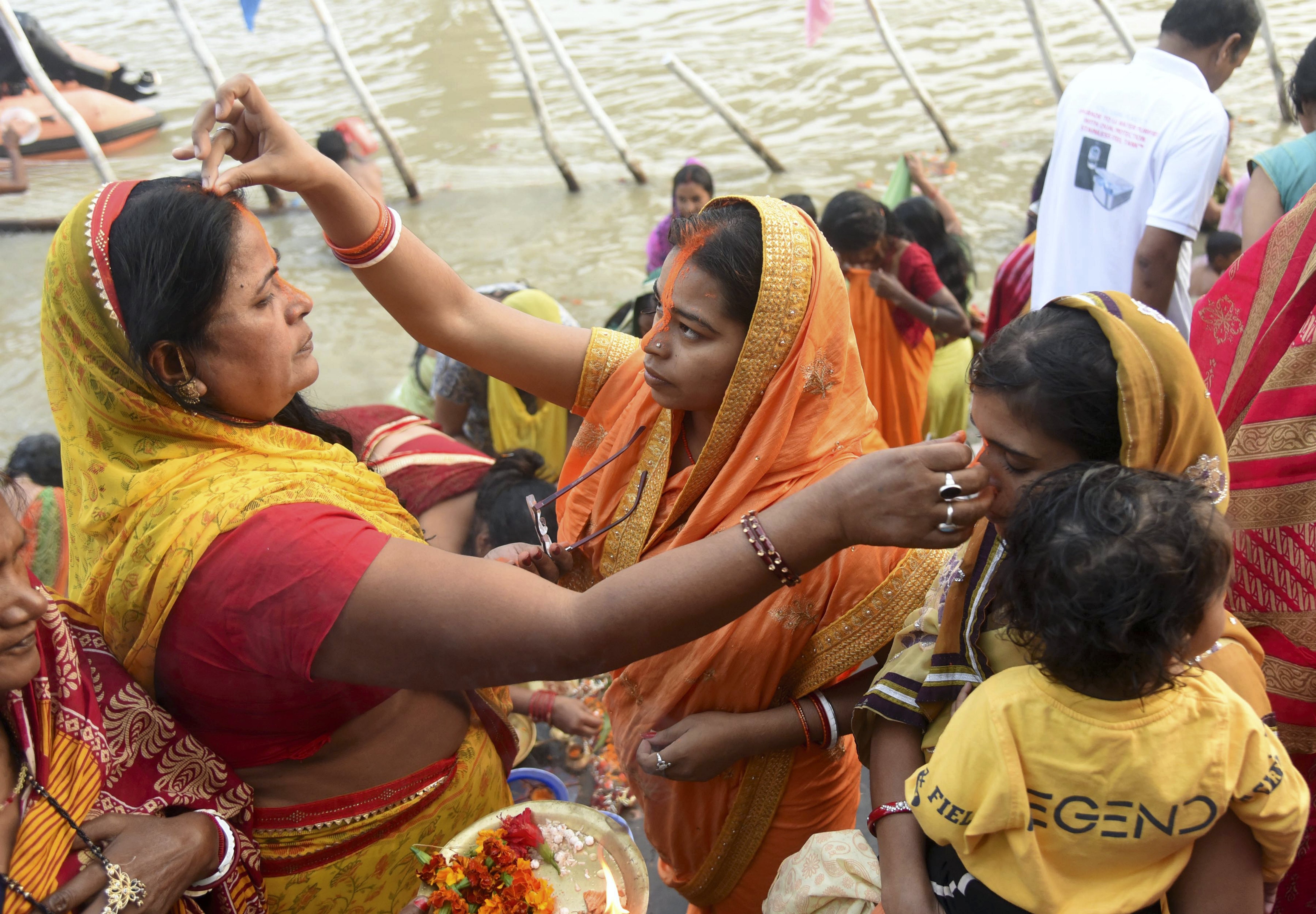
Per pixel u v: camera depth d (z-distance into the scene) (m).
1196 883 1.34
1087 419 1.36
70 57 9.97
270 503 1.51
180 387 1.56
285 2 14.47
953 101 10.30
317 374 1.71
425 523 2.76
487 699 2.04
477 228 8.48
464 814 1.93
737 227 1.67
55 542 2.89
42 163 9.80
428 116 10.84
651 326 3.50
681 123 10.35
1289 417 1.80
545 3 14.13
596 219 8.54
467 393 4.16
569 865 1.79
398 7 14.05
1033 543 1.25
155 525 1.53
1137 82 3.59
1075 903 1.33
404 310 1.95
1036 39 10.44
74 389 1.59
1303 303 1.83
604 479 1.96
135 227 1.49
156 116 10.50
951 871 1.45
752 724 1.81
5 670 1.33
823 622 1.78
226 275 1.52
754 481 1.72
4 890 1.34
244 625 1.49
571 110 10.90
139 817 1.53
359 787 1.79
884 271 4.42
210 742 1.68
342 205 1.81
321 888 1.79
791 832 1.96
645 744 1.85
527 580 1.45
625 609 1.39
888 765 1.60
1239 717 1.30
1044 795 1.31
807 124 10.09
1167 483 1.22
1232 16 3.48
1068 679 1.26
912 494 1.33
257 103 1.69
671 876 2.18
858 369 1.82
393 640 1.44
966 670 1.54
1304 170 2.89
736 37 12.57
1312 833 1.91
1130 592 1.15
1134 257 3.67
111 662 1.58
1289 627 1.84
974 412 1.45
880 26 8.85
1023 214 7.82
